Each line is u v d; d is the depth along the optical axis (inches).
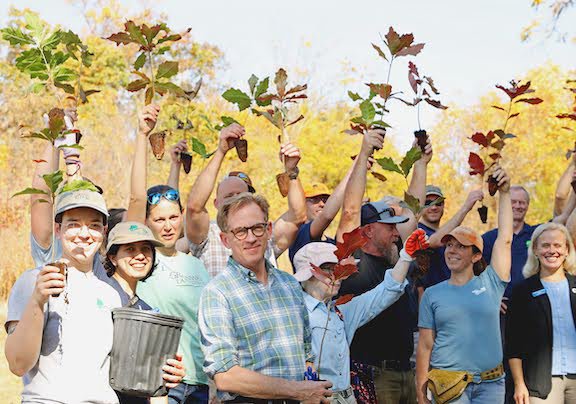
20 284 180.5
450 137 1428.4
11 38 202.7
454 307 270.7
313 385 189.6
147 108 231.9
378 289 237.3
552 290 284.0
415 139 270.1
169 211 238.5
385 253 273.9
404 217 273.7
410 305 295.7
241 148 254.4
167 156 840.9
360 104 249.6
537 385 279.1
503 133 256.4
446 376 268.1
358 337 265.1
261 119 1093.8
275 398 189.5
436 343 273.6
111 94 1053.8
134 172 231.3
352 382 257.4
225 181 269.6
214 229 269.7
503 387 271.9
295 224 282.4
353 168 259.8
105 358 181.0
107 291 188.5
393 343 266.7
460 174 1412.4
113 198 951.6
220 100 962.7
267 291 199.2
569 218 303.0
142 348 181.2
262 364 193.5
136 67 229.5
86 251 183.0
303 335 203.5
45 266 167.9
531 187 1336.1
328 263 227.6
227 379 189.6
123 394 186.9
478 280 275.0
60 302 179.9
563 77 1284.4
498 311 273.1
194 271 240.7
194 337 233.6
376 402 258.2
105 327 182.4
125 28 225.9
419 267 242.7
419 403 274.2
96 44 1114.1
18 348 169.9
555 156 1305.4
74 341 178.1
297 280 215.9
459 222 309.7
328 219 281.7
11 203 798.5
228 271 198.8
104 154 976.9
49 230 212.2
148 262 213.6
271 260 276.5
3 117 936.9
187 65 1122.0
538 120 1320.1
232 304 194.4
